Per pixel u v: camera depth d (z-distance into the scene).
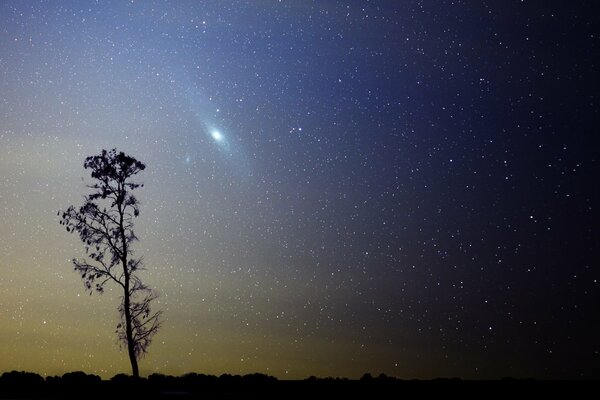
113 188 27.64
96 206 27.42
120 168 27.72
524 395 26.23
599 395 26.25
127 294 27.33
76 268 27.20
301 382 30.73
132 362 27.25
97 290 27.19
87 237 27.31
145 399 25.80
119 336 27.23
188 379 30.91
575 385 28.52
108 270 27.33
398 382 30.25
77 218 27.31
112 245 27.41
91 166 27.58
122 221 27.62
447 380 30.27
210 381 30.75
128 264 27.52
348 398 26.41
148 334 27.53
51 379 30.27
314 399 26.23
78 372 30.91
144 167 28.09
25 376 30.19
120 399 25.72
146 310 27.52
